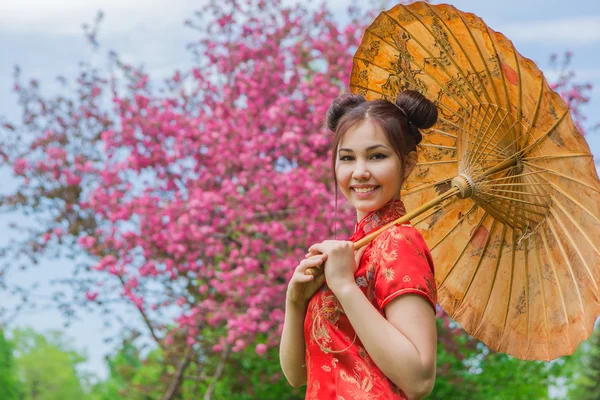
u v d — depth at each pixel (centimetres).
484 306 305
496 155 286
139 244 941
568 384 1030
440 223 316
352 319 244
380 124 266
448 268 313
